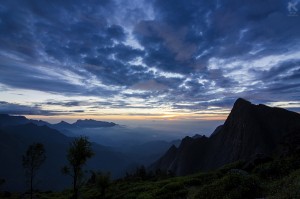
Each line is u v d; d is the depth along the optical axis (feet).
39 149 165.78
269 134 419.13
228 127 526.98
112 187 168.25
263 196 56.65
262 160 96.99
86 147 126.82
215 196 63.82
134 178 222.69
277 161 84.38
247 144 426.92
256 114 469.16
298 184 51.34
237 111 520.83
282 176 73.00
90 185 221.46
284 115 428.97
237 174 68.03
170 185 98.84
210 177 102.12
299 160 79.87
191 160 533.96
